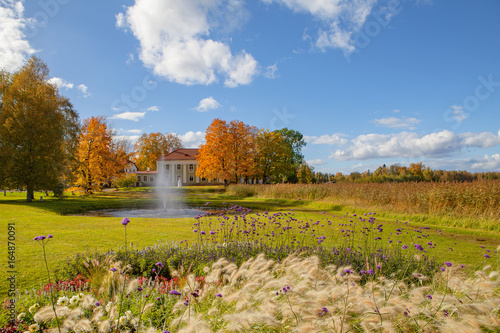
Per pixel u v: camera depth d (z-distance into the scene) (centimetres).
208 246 679
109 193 3822
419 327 253
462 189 1362
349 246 704
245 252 629
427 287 297
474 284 326
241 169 4009
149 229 1091
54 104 2638
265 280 344
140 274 548
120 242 857
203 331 239
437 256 682
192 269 555
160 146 7194
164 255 611
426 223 1269
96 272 486
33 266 611
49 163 2481
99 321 290
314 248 633
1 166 2344
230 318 257
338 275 359
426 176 3231
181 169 6619
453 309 264
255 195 3105
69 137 3061
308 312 261
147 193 3788
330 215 1491
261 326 265
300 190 2547
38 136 2433
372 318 256
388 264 512
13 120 2391
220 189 3944
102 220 1360
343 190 2088
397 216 1409
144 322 312
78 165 3369
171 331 276
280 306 271
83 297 310
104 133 3612
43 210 1781
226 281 439
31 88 2533
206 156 3947
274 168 4494
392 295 323
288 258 440
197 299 325
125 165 4031
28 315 336
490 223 1118
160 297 376
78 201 2553
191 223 1246
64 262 625
